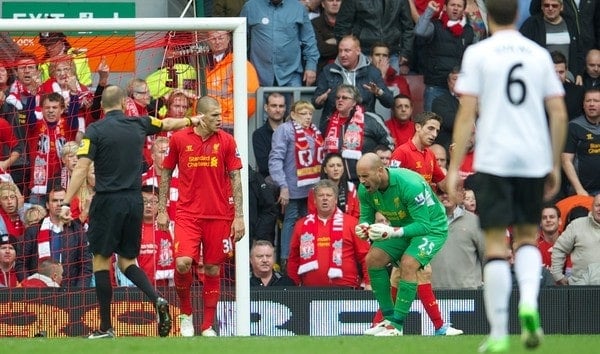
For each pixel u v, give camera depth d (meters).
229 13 57.22
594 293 44.47
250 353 27.11
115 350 28.11
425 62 55.38
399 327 39.12
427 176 44.12
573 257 46.50
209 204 40.06
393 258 39.22
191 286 42.94
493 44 24.75
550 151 24.62
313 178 49.84
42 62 45.56
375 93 52.09
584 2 56.72
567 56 55.84
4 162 46.28
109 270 36.78
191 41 45.78
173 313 43.81
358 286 45.66
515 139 24.28
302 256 45.78
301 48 54.88
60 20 43.56
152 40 48.59
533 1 56.59
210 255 40.34
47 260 44.53
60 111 46.75
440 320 40.75
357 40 52.38
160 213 40.28
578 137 51.88
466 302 44.09
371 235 38.34
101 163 36.28
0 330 43.00
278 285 45.84
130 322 43.28
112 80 48.59
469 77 24.64
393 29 56.00
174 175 44.78
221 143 40.12
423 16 54.91
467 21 56.91
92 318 43.44
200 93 46.09
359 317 44.09
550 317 44.50
